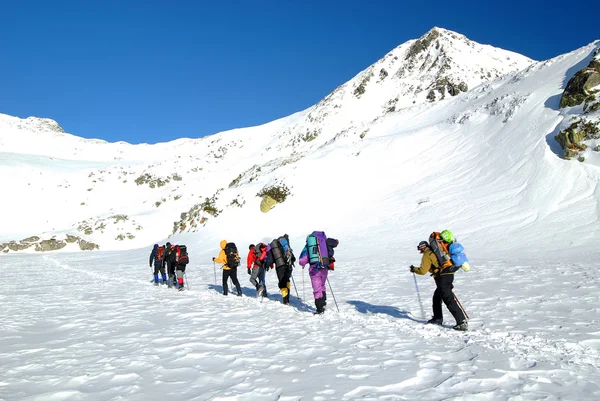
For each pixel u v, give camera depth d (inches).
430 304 343.0
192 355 215.8
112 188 3125.0
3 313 374.3
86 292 533.3
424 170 1448.1
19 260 1486.2
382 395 149.6
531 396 143.3
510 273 471.8
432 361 189.2
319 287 319.6
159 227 2400.3
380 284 476.7
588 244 675.4
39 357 223.0
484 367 176.7
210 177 3132.4
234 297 432.1
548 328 238.1
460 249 250.4
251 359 204.4
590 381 156.3
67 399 158.9
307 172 1665.8
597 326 237.9
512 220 909.2
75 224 2508.6
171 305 398.9
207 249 1349.7
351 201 1425.9
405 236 1011.9
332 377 172.1
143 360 210.4
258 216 1520.7
